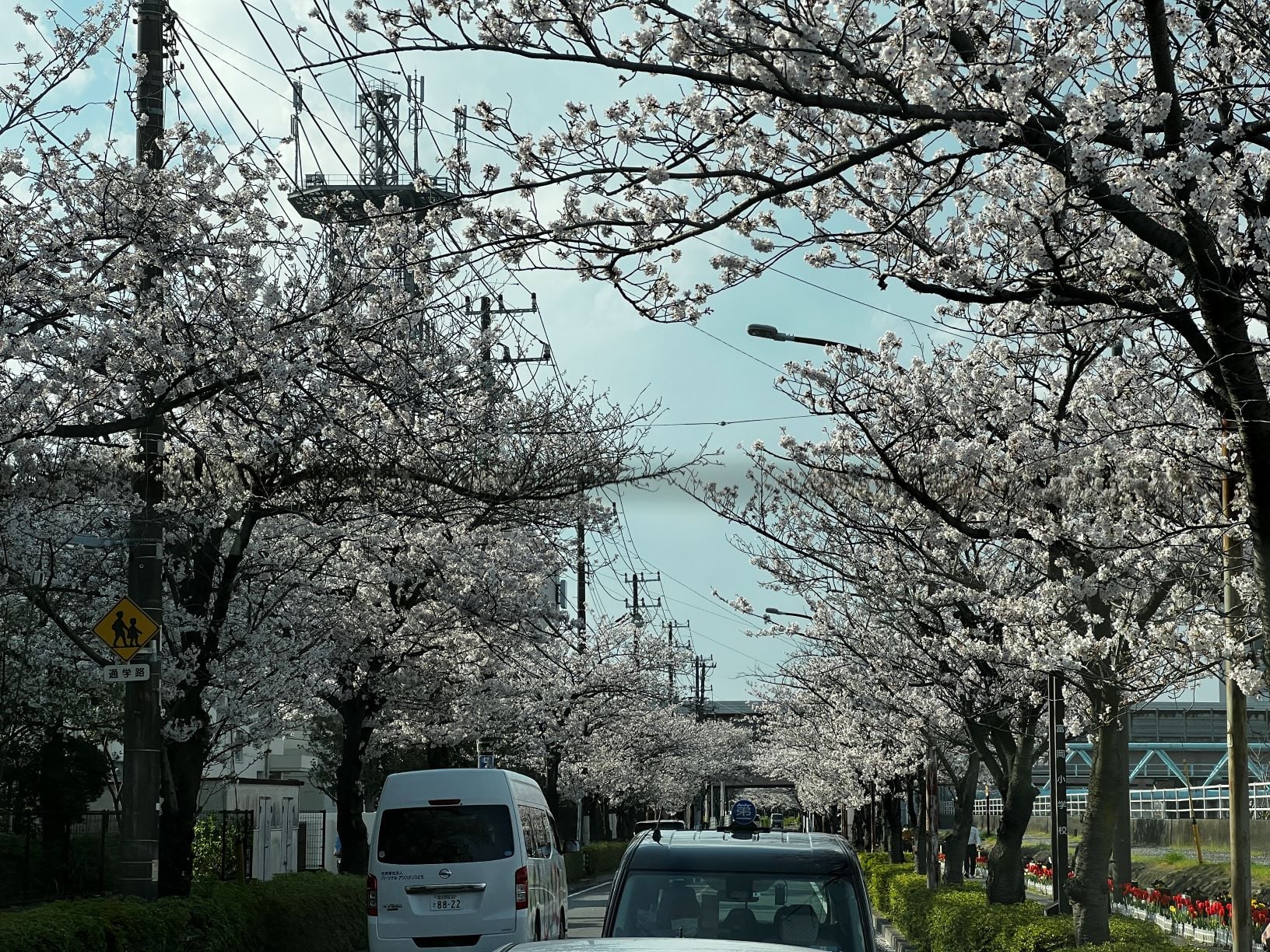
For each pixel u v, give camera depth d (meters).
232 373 13.86
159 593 15.47
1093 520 11.73
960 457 12.55
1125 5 8.84
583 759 54.62
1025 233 9.24
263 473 16.67
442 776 18.03
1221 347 7.48
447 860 17.67
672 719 68.94
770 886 8.12
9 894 22.05
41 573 18.47
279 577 20.27
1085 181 7.31
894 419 13.77
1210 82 8.72
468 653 27.41
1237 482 10.05
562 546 27.14
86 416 14.42
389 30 7.61
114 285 13.37
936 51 7.82
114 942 13.40
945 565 15.23
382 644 24.53
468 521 21.80
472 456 16.77
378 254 12.41
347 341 14.75
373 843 17.83
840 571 16.25
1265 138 7.52
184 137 13.87
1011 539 12.12
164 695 18.09
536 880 18.64
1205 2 8.38
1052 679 15.81
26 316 12.99
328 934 20.56
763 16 7.45
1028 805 17.53
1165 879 32.00
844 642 19.58
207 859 26.42
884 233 8.51
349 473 16.00
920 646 16.97
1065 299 8.18
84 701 26.36
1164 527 11.02
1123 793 14.01
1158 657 12.16
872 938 7.92
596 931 25.91
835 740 39.88
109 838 25.36
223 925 16.33
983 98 7.96
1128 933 13.08
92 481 15.66
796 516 17.45
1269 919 16.95
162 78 14.45
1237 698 10.31
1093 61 8.54
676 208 8.80
